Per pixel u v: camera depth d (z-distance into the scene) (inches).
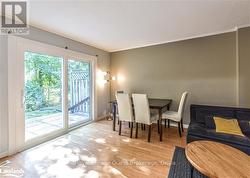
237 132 89.4
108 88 199.6
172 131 141.2
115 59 196.7
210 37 136.4
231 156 61.4
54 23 107.7
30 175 74.3
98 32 127.8
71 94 154.6
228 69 129.9
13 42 97.5
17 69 100.2
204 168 52.9
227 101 131.3
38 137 114.3
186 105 149.0
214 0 79.8
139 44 167.3
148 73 172.1
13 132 97.5
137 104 121.9
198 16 98.7
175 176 73.4
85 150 101.8
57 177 72.8
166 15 96.7
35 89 118.9
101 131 141.6
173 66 156.2
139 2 81.0
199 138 90.8
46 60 126.3
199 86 143.1
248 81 116.6
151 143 113.7
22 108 103.4
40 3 81.3
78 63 160.1
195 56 144.1
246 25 115.2
